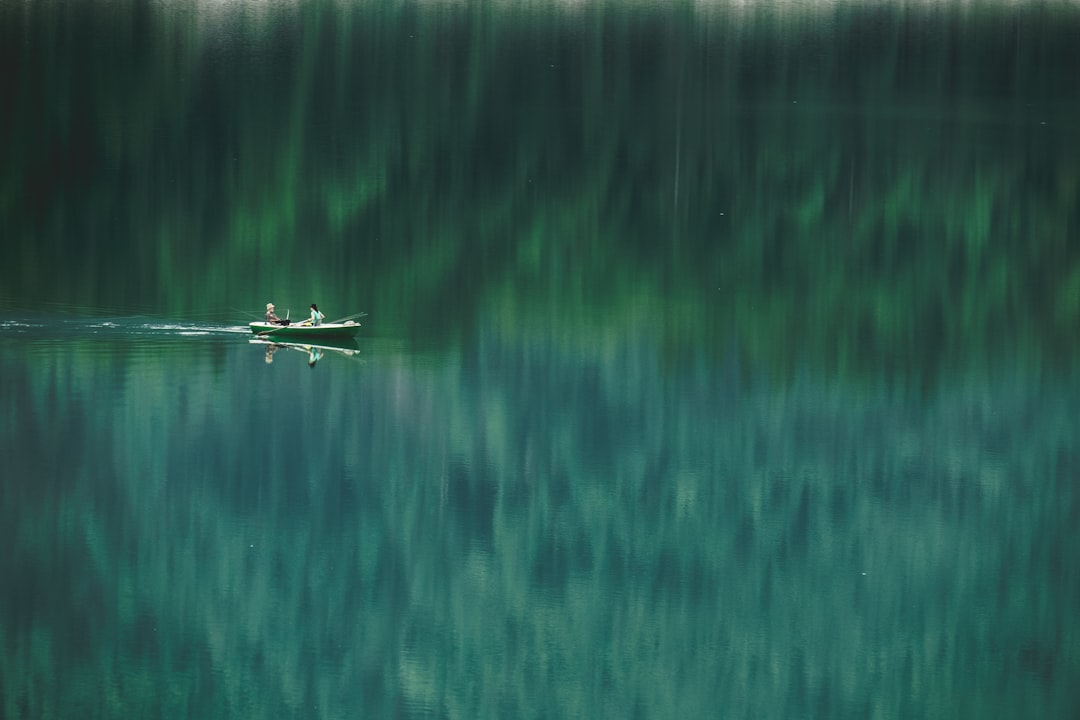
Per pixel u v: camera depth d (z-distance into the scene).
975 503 58.47
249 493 55.44
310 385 62.47
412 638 48.59
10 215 86.56
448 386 65.88
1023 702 45.81
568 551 54.81
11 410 57.41
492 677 47.56
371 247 87.44
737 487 60.31
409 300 77.56
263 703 45.19
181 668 45.50
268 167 100.44
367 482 56.88
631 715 46.19
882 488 59.97
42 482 53.50
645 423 64.69
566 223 96.00
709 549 55.56
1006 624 50.16
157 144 105.19
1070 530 56.44
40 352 62.62
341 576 51.62
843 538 56.28
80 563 49.84
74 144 103.62
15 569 48.84
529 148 111.94
